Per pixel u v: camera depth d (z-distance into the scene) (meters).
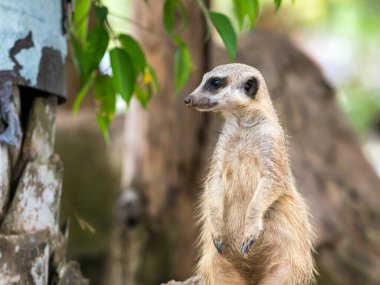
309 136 14.89
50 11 5.89
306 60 16.25
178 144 12.18
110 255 13.23
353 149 15.29
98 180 14.27
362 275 13.12
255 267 6.16
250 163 6.21
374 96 28.64
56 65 6.01
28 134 5.83
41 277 5.66
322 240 13.34
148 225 12.41
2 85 5.40
